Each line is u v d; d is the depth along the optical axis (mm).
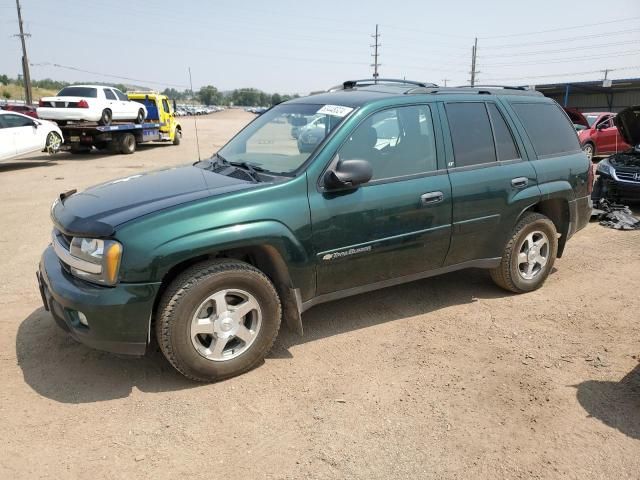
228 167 4074
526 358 3754
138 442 2840
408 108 4113
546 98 5203
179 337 3189
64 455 2732
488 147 4523
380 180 3885
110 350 3203
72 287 3186
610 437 2896
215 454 2756
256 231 3340
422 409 3146
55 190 11016
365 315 4480
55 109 17125
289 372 3559
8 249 6488
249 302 3428
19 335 4039
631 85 35281
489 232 4523
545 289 5113
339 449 2797
